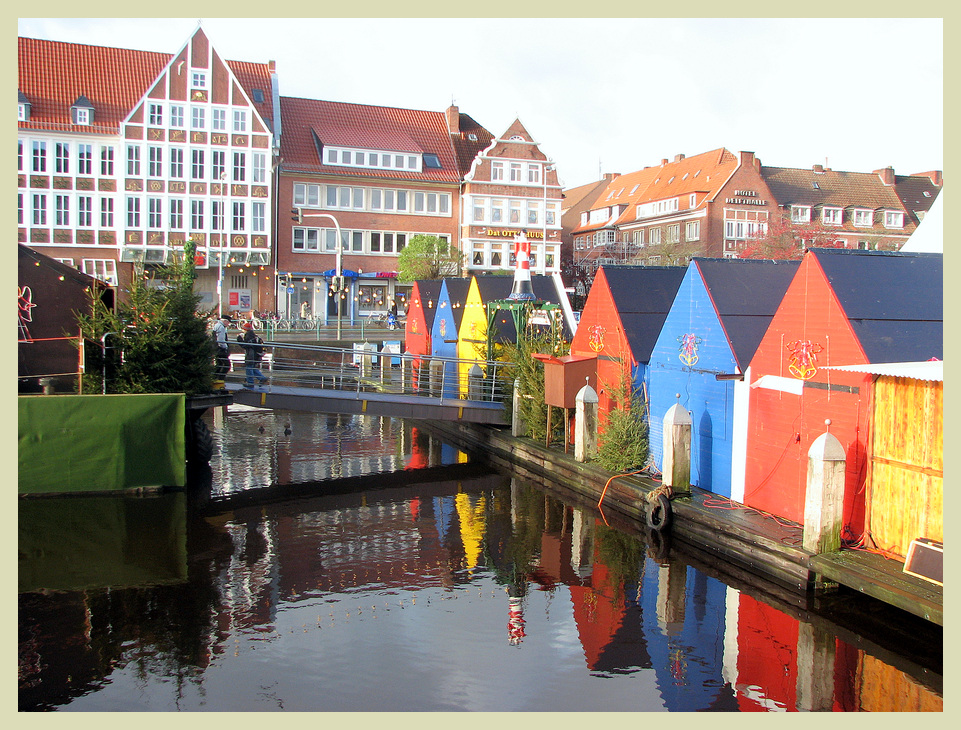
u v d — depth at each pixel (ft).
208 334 65.05
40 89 155.84
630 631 33.96
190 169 159.53
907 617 35.04
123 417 53.78
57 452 52.75
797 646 32.24
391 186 181.57
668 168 236.84
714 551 42.47
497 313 84.94
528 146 189.06
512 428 71.72
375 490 59.72
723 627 34.22
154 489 55.11
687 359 50.80
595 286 61.52
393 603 37.11
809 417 40.06
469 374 79.25
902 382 34.30
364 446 78.33
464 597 38.01
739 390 45.83
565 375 60.39
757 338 47.19
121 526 48.52
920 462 33.45
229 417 94.84
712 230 198.39
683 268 62.69
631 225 231.91
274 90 180.45
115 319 58.08
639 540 46.85
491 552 44.83
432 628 34.30
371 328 151.43
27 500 52.54
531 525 50.24
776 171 218.38
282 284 171.01
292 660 31.01
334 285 128.88
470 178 184.85
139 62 166.30
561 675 29.91
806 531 36.32
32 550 43.93
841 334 37.83
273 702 27.61
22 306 56.75
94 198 156.56
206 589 38.65
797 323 41.04
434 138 193.26
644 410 55.67
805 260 40.50
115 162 157.17
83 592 37.96
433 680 29.45
